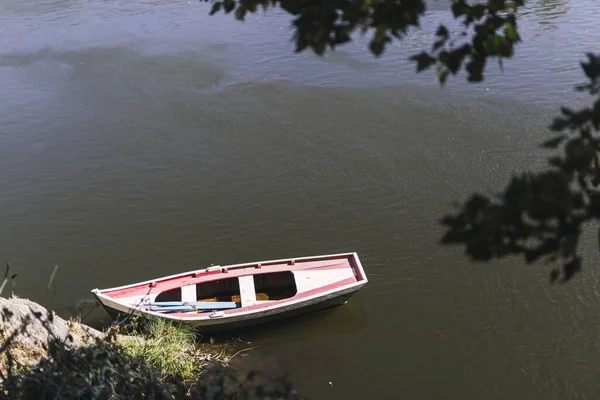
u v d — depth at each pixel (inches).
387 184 573.9
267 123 704.4
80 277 482.3
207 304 431.2
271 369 400.2
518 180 89.8
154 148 663.8
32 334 289.7
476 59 118.2
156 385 221.0
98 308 453.1
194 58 893.2
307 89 780.0
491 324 423.2
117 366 215.5
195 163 630.5
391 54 852.6
